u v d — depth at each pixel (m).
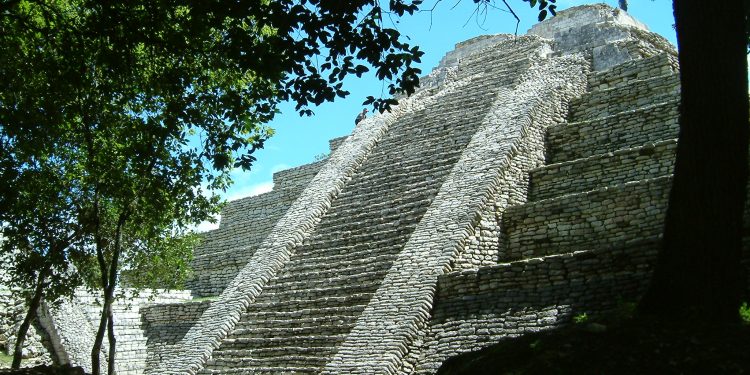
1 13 11.85
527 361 7.71
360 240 19.66
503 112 22.06
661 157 17.34
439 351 14.04
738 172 7.74
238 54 11.72
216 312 19.72
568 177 18.80
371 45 11.54
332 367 14.38
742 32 7.82
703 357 6.89
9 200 13.88
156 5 12.19
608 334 7.64
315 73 11.80
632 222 15.98
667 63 22.06
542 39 28.88
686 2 7.91
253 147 14.03
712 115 7.69
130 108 14.60
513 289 14.52
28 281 15.95
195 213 16.00
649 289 8.16
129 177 14.77
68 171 15.28
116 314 22.20
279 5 11.21
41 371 10.69
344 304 17.20
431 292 15.34
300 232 21.39
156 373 18.20
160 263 18.50
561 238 16.97
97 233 15.14
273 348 17.11
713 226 7.68
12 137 13.48
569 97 22.88
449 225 17.27
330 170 24.50
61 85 13.38
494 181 18.22
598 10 29.72
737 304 7.80
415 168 21.94
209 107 13.86
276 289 19.72
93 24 12.18
